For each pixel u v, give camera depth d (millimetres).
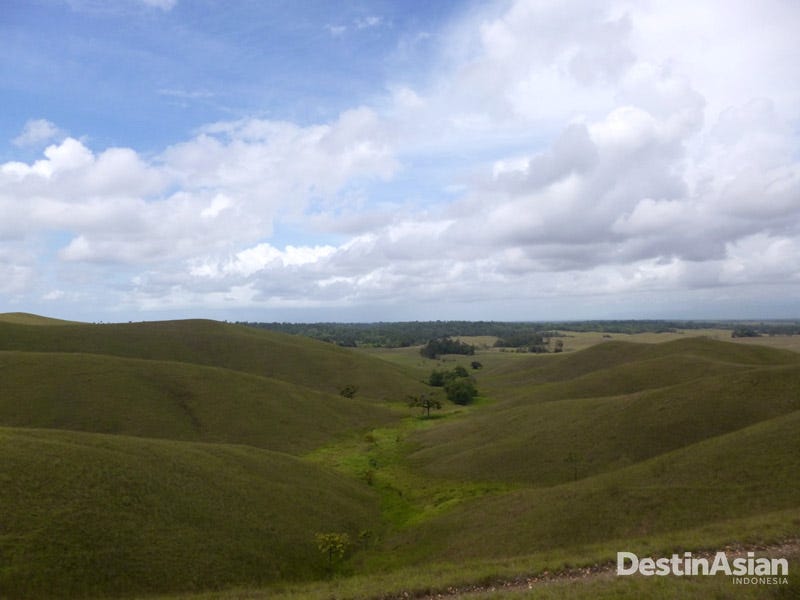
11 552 26719
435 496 51312
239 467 47094
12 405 72062
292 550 36094
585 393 91375
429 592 22297
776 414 50969
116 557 29094
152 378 88000
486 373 165750
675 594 17328
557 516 34500
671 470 37062
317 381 128875
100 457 38250
